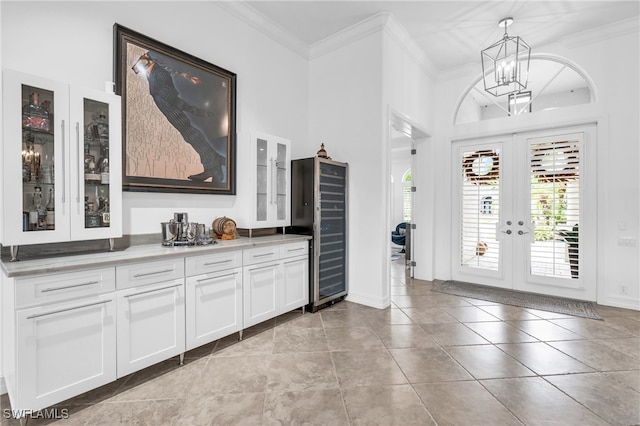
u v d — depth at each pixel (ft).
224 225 9.07
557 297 12.24
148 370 6.79
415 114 13.16
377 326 9.30
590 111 11.44
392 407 5.52
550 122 12.23
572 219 11.97
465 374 6.61
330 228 11.32
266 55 11.11
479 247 14.10
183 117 8.48
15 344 4.72
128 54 7.38
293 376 6.56
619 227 10.99
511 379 6.42
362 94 11.27
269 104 11.23
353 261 11.69
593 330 8.96
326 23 11.04
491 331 8.93
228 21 9.82
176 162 8.32
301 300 10.25
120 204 6.67
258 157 9.95
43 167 5.83
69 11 6.64
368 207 11.22
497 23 10.93
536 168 12.66
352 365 7.00
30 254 6.16
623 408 5.45
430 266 14.96
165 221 8.23
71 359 5.28
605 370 6.74
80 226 6.12
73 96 5.99
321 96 12.54
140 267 6.17
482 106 15.99
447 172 14.88
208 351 7.70
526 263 12.92
